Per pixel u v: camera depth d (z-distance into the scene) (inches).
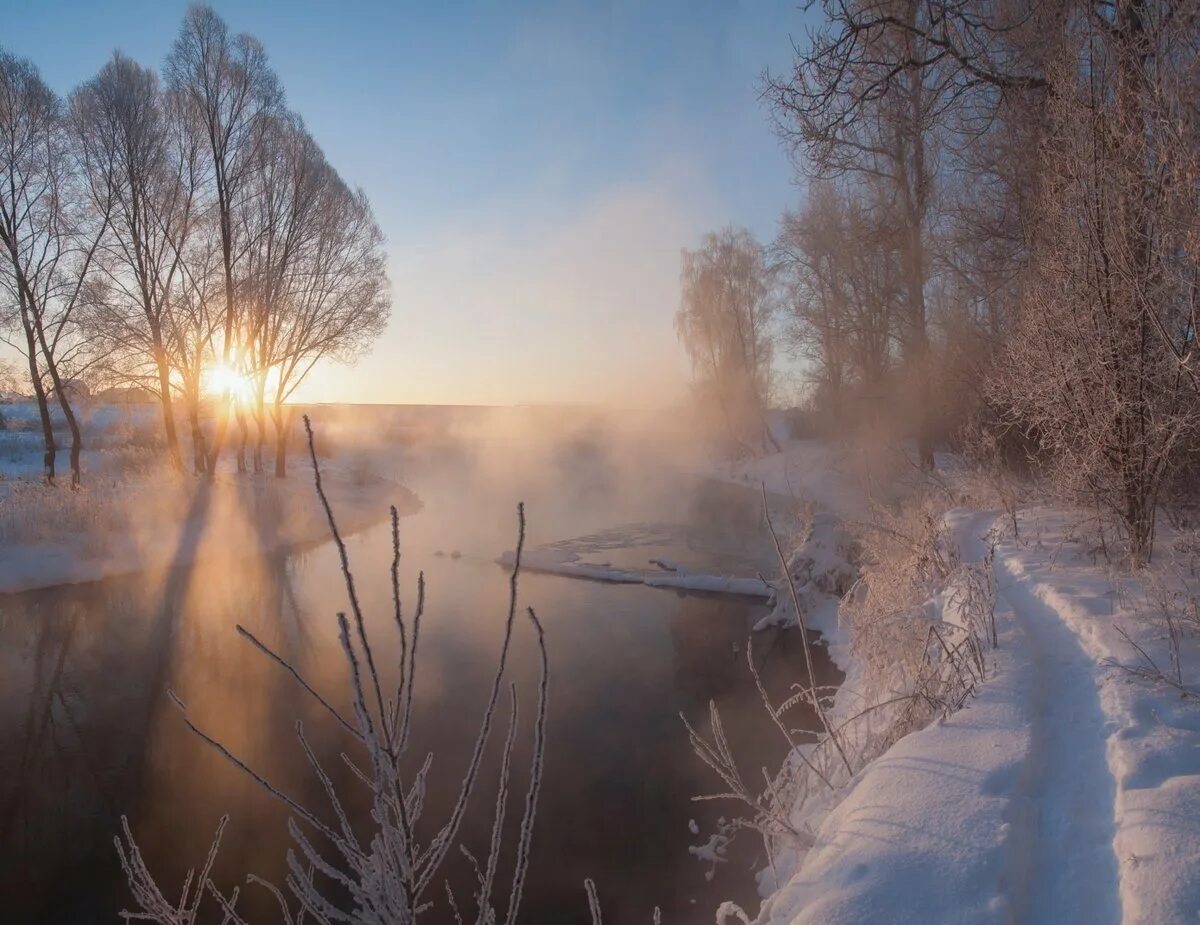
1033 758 137.9
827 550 463.2
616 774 262.1
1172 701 150.1
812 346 1145.4
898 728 174.4
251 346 1002.7
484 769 270.2
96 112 791.1
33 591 546.0
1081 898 101.9
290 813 251.1
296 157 1008.2
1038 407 275.7
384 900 79.1
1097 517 273.4
